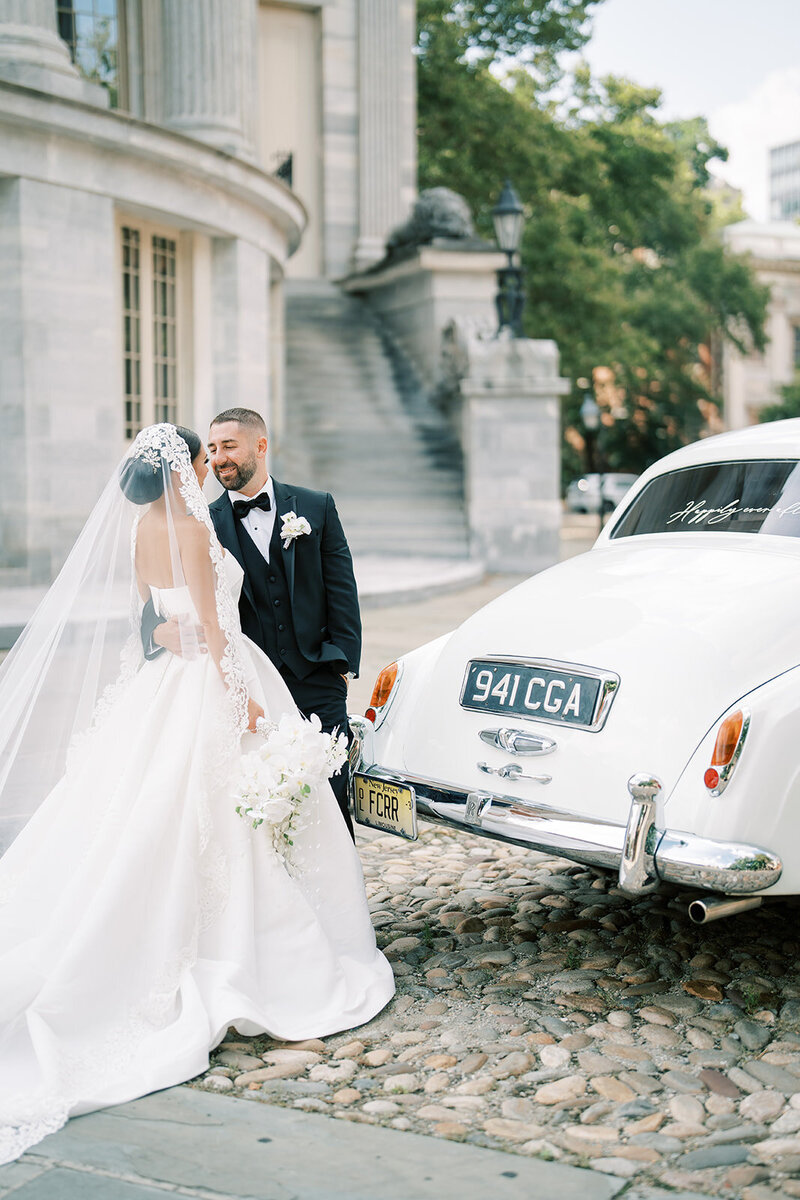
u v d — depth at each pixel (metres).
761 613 3.51
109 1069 3.00
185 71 14.54
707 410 48.56
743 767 3.17
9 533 11.32
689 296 39.38
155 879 3.32
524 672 3.72
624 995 3.52
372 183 23.00
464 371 17.55
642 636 3.55
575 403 39.19
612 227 36.72
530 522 17.19
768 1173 2.50
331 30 22.62
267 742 3.53
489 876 4.77
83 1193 2.45
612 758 3.41
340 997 3.38
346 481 17.58
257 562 3.97
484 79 28.42
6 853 3.50
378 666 8.95
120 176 11.81
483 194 28.45
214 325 14.27
